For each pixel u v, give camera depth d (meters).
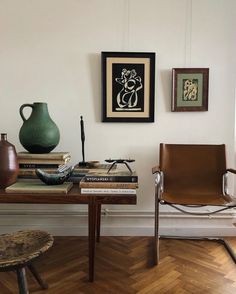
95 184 1.58
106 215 2.24
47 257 1.88
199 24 2.16
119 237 2.22
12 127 2.18
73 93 2.18
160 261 1.82
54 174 1.68
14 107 2.17
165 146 2.11
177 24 2.16
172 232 2.25
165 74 2.18
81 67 2.17
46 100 2.18
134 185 1.58
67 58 2.16
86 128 2.20
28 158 1.80
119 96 2.17
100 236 2.24
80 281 1.61
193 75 2.16
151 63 2.16
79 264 1.80
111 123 2.20
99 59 2.16
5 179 1.67
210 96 2.20
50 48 2.15
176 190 2.05
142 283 1.58
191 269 1.73
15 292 1.52
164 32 2.16
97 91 2.18
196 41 2.17
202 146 2.11
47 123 1.86
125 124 2.21
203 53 2.17
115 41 2.16
